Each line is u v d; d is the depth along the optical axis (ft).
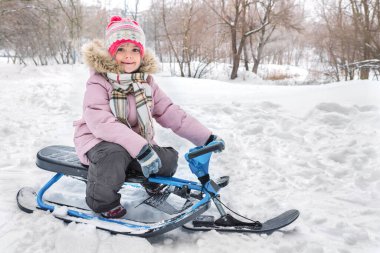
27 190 8.22
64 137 14.02
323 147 12.53
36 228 6.79
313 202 8.66
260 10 73.72
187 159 6.88
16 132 14.47
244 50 74.23
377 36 45.88
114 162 6.73
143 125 7.37
